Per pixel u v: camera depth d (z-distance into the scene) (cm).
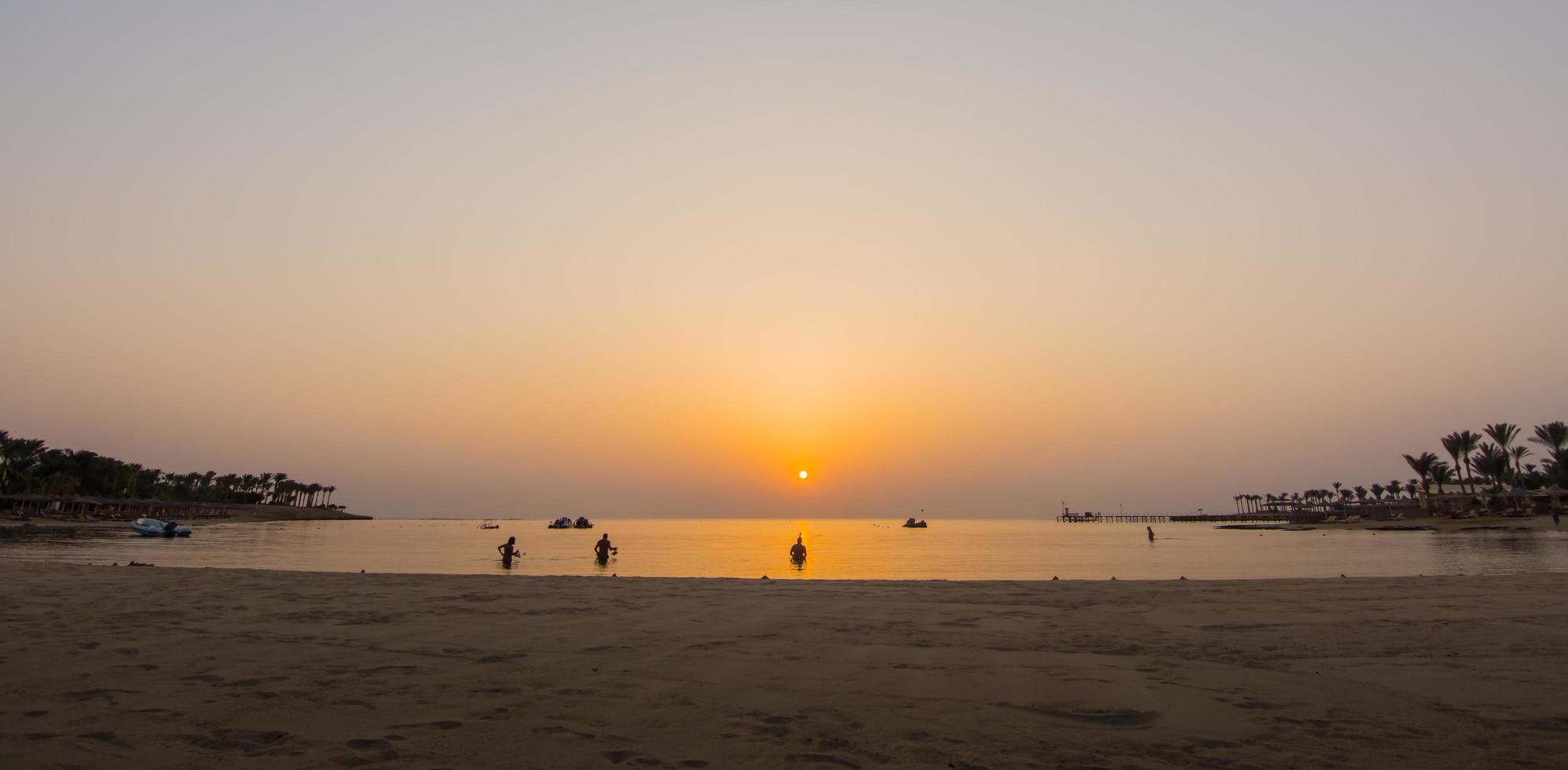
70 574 1573
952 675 702
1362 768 456
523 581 1602
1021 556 6097
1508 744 498
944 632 948
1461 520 11100
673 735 509
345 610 1094
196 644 809
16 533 7794
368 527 18512
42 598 1171
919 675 702
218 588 1343
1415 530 10919
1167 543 9238
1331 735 521
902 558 5919
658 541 10488
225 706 564
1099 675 705
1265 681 682
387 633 902
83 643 804
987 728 536
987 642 880
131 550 5088
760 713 568
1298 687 661
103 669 680
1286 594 1368
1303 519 16288
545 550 6619
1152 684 669
